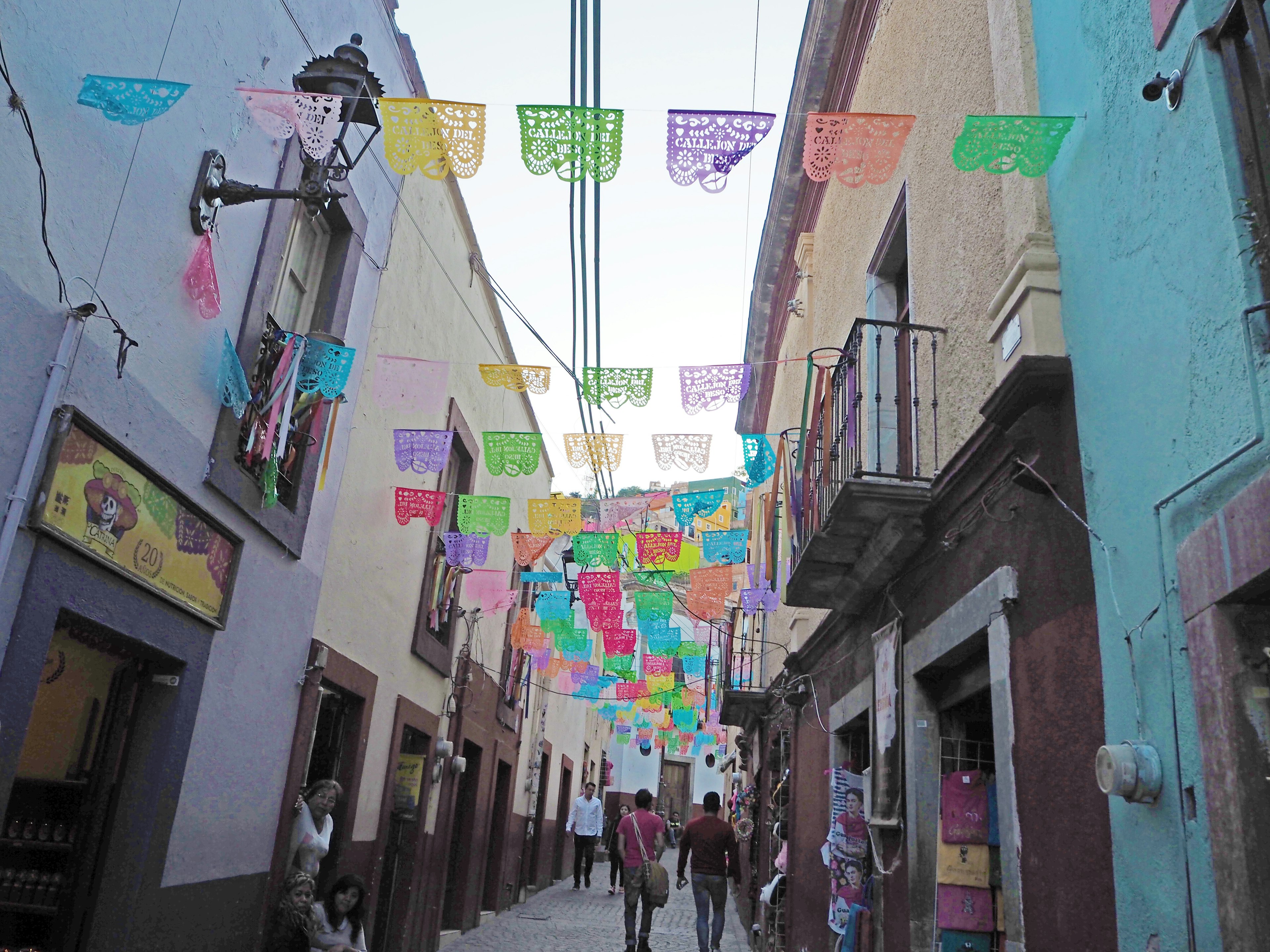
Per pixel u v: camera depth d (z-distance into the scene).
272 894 6.11
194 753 5.07
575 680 17.27
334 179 4.83
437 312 9.27
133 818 4.64
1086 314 3.97
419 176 8.52
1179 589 3.09
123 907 4.53
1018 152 3.88
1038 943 3.94
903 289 7.68
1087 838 3.58
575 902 16.75
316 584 6.66
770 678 14.15
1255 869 2.58
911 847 5.57
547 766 19.78
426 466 6.76
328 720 7.44
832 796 7.30
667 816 33.44
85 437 3.91
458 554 7.83
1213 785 2.79
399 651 8.82
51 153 3.63
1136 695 3.30
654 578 10.26
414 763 9.62
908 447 6.73
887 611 6.73
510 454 6.64
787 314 13.48
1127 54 3.73
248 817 5.78
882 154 3.63
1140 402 3.46
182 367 4.69
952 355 5.66
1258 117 3.00
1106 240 3.83
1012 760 4.30
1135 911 3.20
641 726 25.72
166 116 4.41
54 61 3.62
